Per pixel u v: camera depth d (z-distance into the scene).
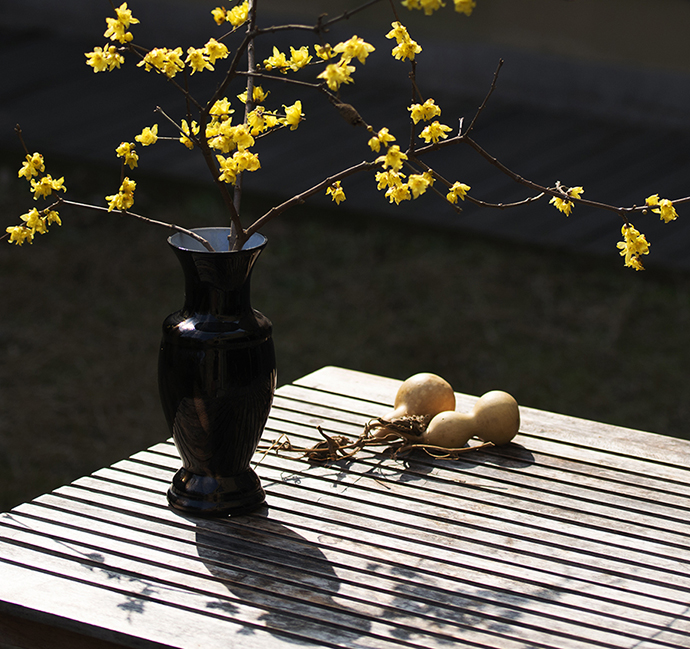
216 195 5.45
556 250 4.90
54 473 3.13
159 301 4.44
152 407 3.59
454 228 5.13
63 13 8.63
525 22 7.16
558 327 4.23
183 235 1.63
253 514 1.58
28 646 1.34
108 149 6.03
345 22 7.62
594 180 5.70
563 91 7.14
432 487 1.70
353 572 1.42
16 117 6.55
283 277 4.66
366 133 6.40
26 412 3.51
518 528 1.57
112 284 4.59
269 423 1.95
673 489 1.72
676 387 3.79
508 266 4.75
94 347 4.02
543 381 3.81
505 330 4.20
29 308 4.33
